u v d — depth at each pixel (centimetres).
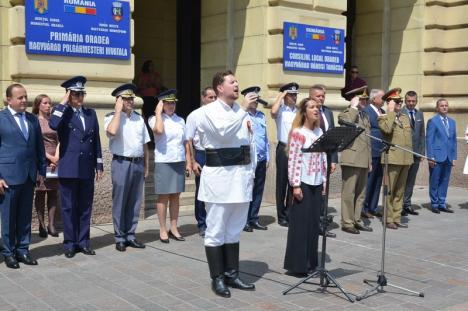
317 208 601
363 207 916
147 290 543
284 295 537
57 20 766
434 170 993
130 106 695
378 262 662
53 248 696
